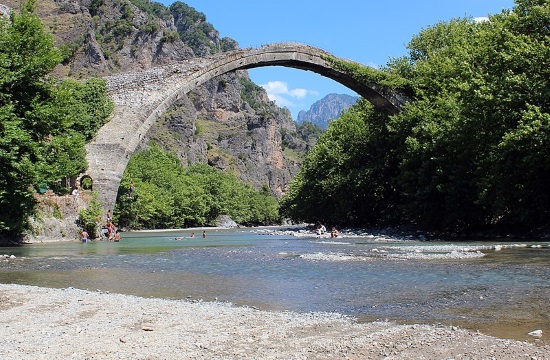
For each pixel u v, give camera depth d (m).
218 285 14.14
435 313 9.88
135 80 46.25
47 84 32.50
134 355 7.44
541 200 30.47
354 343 7.88
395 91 50.69
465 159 34.78
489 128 31.64
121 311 10.41
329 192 54.72
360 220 56.00
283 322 9.33
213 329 8.88
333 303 11.14
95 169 41.62
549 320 9.10
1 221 31.02
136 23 196.38
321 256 21.98
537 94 28.20
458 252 22.39
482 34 34.44
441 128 36.00
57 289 13.45
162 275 16.62
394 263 18.62
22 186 29.89
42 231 35.66
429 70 45.03
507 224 35.19
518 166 29.94
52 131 32.59
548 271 15.42
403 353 7.34
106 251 27.95
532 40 31.08
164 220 98.88
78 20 166.50
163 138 169.12
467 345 7.63
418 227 43.59
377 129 51.94
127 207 78.06
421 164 39.81
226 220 128.75
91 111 42.72
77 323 9.44
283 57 51.59
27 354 7.51
